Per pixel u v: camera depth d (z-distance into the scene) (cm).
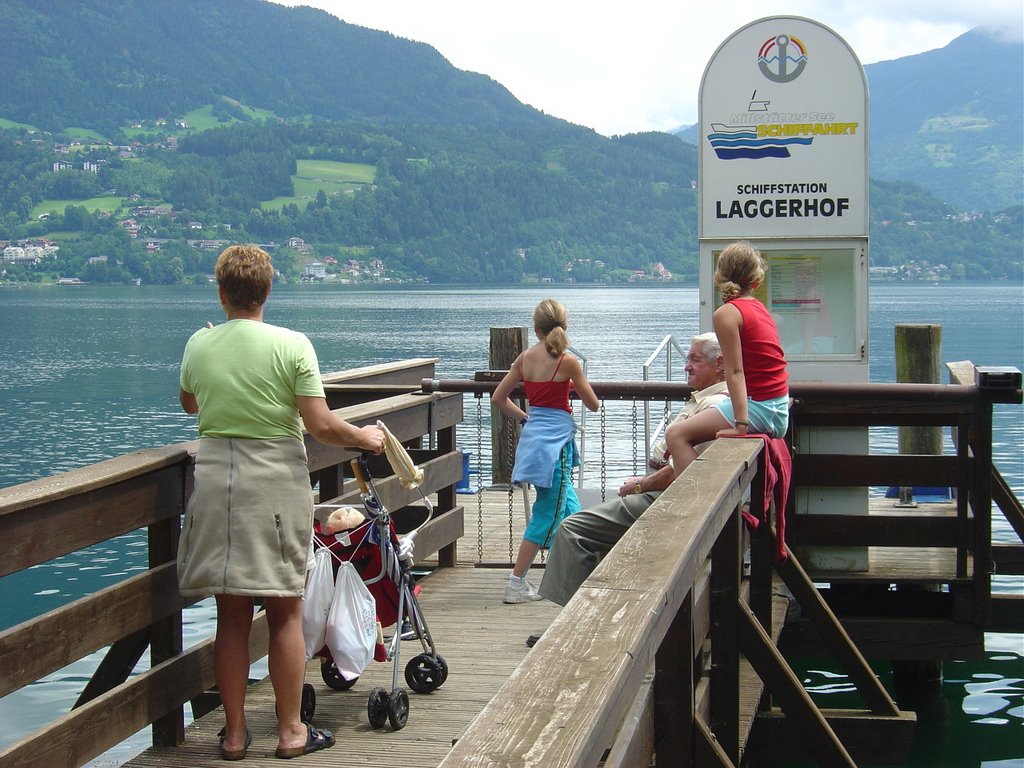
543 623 579
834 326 705
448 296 17162
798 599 521
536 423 596
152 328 7344
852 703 737
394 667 441
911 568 691
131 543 1179
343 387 722
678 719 304
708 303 714
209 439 388
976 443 638
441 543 677
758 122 702
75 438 2147
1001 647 855
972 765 634
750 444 444
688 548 283
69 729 350
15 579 1029
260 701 469
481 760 167
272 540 385
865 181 696
